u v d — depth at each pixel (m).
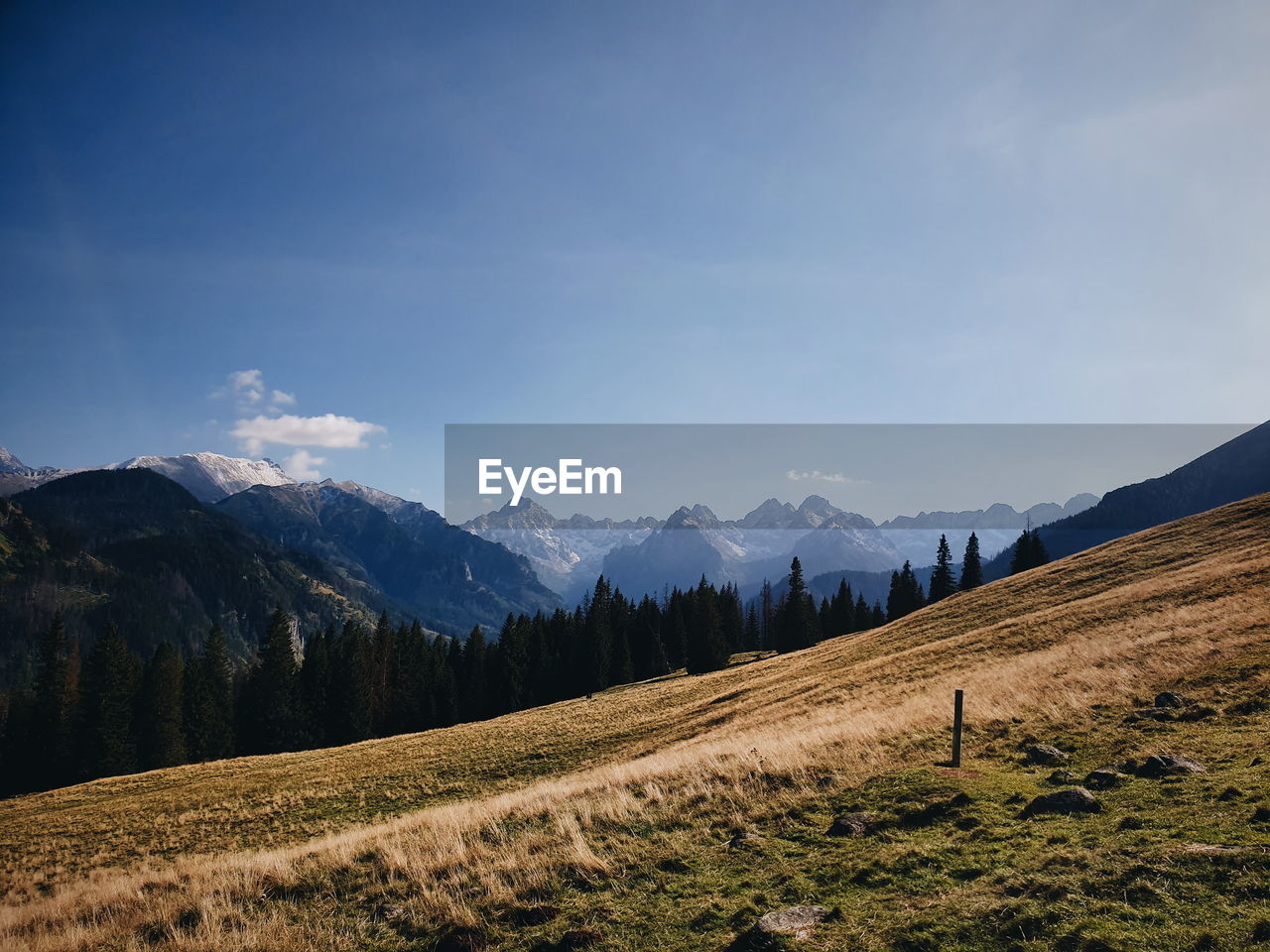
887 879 8.68
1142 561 45.44
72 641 190.38
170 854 27.84
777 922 7.67
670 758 19.95
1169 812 9.22
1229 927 5.90
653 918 8.79
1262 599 24.58
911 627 50.75
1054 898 7.09
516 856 11.87
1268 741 11.91
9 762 65.44
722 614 111.19
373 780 37.12
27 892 25.41
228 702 78.81
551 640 104.38
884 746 16.27
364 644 92.81
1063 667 21.88
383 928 10.00
